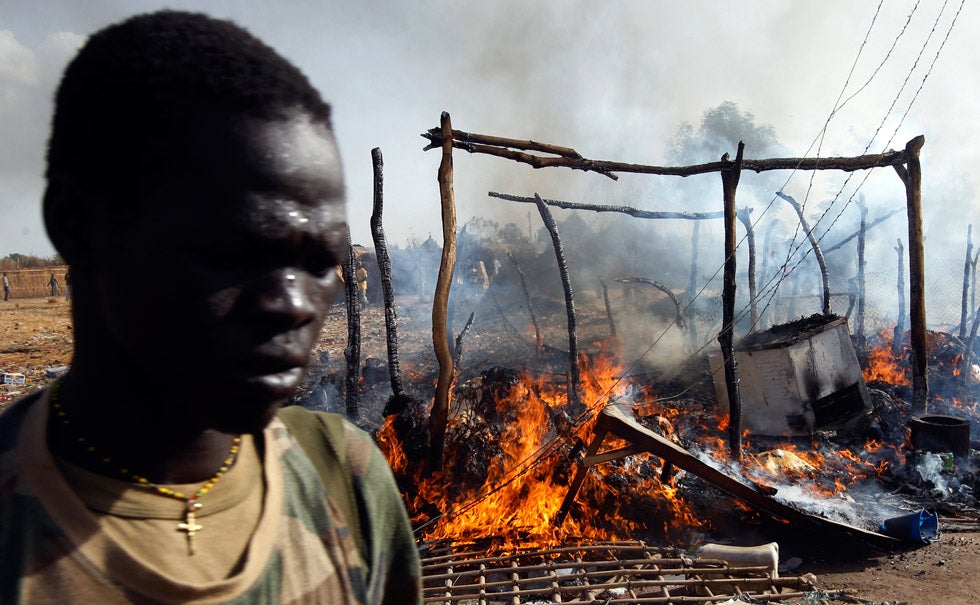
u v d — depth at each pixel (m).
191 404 0.75
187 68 0.70
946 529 7.13
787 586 5.04
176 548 0.80
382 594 1.02
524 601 4.86
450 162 7.65
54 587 0.73
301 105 0.75
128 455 0.79
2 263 43.41
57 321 25.83
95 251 0.74
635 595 4.75
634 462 7.66
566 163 8.73
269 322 0.71
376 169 8.69
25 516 0.74
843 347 9.77
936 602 5.53
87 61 0.74
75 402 0.80
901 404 10.68
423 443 7.45
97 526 0.76
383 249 8.62
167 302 0.70
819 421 9.68
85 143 0.71
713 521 7.19
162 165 0.69
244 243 0.70
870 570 6.21
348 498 0.99
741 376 9.88
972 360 12.83
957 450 8.70
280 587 0.86
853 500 7.91
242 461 0.89
